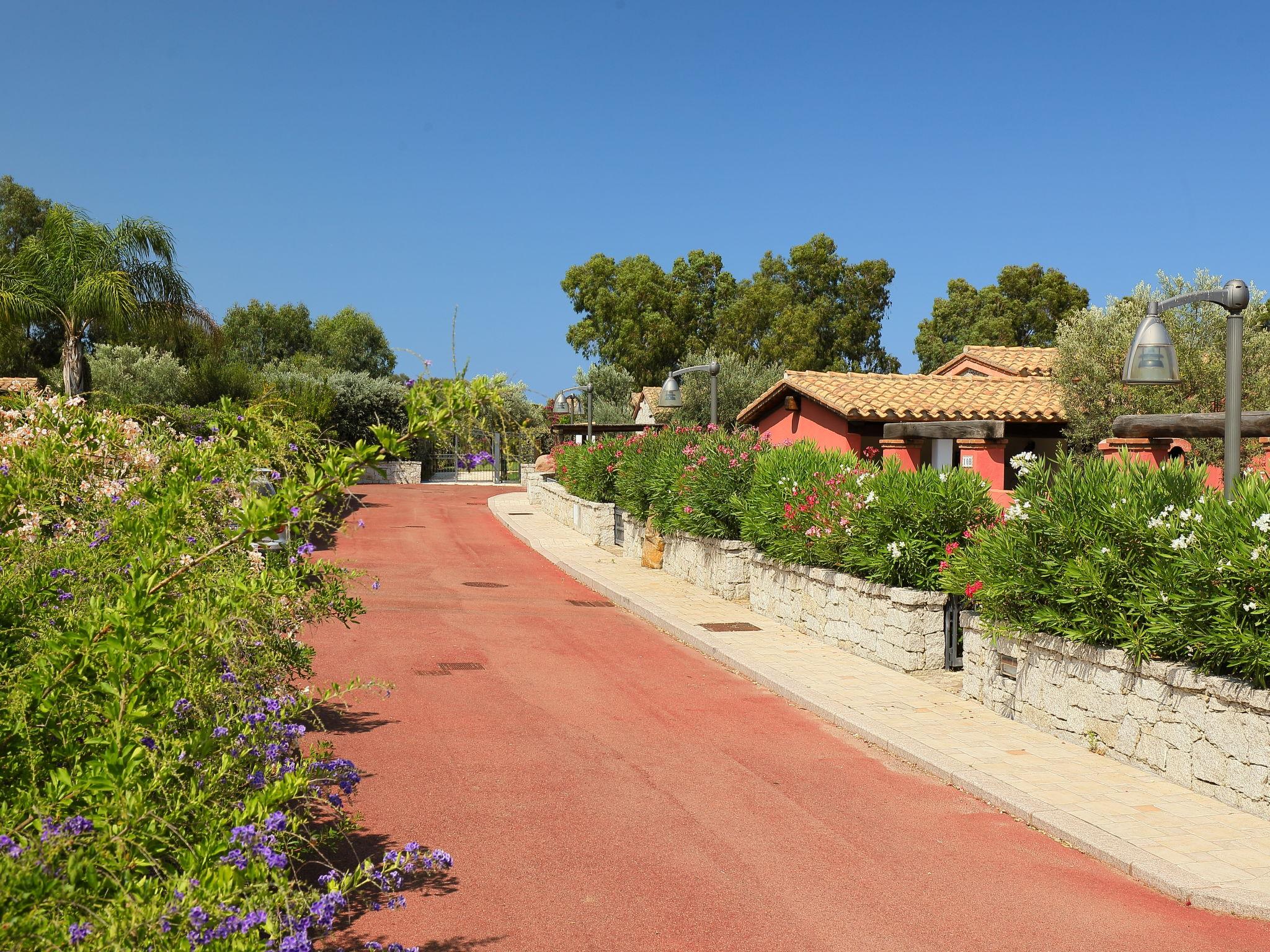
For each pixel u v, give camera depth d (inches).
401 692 386.0
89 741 144.6
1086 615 306.8
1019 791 272.5
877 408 895.7
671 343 2591.0
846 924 202.2
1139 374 309.9
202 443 279.6
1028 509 331.3
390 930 193.6
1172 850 233.0
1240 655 257.9
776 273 2719.0
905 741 319.0
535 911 204.4
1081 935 198.8
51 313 883.4
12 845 122.1
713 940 194.4
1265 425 486.9
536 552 860.0
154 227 901.2
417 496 1487.5
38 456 245.1
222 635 170.2
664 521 727.1
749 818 261.0
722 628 511.2
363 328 2684.5
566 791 277.3
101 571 205.9
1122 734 298.7
